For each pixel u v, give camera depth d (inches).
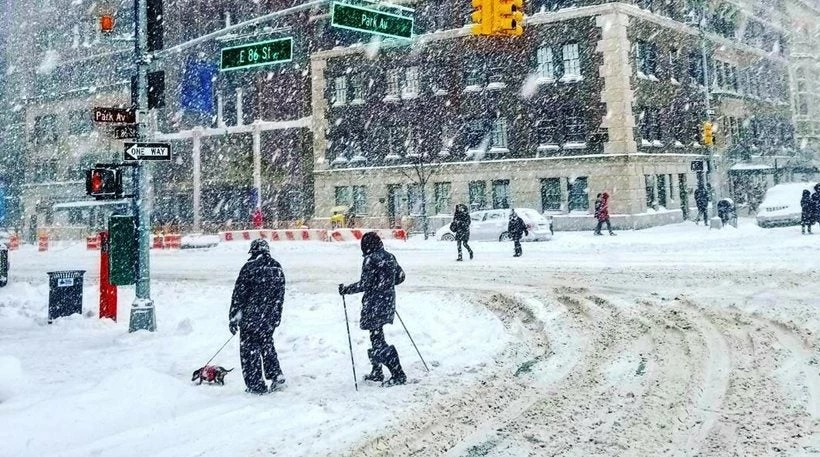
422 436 210.2
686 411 221.6
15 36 2367.1
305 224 1691.7
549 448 195.9
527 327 383.6
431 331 385.4
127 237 420.8
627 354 304.0
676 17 1514.5
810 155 2226.9
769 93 2028.8
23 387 263.7
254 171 1771.7
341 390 266.8
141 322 416.2
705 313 384.5
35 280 786.8
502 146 1421.0
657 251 774.5
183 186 1916.8
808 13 2375.7
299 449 200.1
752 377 254.7
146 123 429.4
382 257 275.6
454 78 1469.0
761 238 851.4
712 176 1077.1
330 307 478.0
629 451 190.5
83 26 2210.9
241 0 1829.5
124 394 249.0
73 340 397.7
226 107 1856.5
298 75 1739.7
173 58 1920.5
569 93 1334.9
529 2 1393.9
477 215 1069.8
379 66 1573.6
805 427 200.8
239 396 261.7
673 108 1443.2
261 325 267.1
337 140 1632.6
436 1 1502.2
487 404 241.0
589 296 471.2
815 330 323.9
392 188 1556.3
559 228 1314.0
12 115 2370.8
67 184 2118.6
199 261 954.1
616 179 1275.8
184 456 195.5
